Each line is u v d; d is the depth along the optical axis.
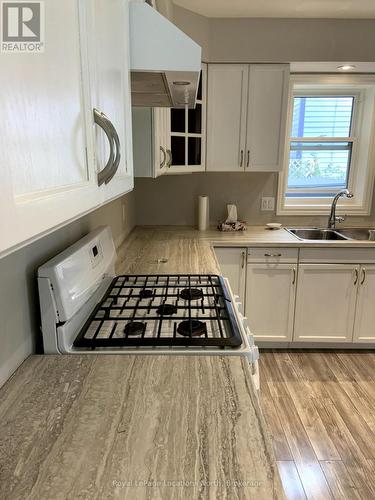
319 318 2.75
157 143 1.79
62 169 0.54
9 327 0.89
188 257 2.08
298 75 2.88
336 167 3.21
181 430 0.70
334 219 3.04
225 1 2.24
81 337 1.06
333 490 1.58
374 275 2.66
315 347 2.85
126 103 1.01
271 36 2.55
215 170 2.78
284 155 3.01
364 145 3.08
